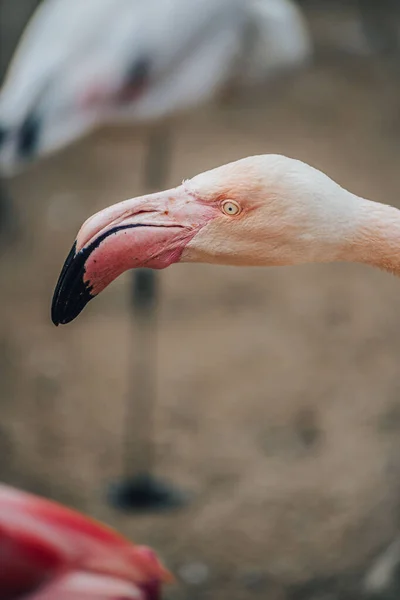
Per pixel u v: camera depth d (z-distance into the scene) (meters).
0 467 7.07
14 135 7.29
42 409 7.76
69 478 7.00
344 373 8.27
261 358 8.46
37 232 10.55
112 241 3.42
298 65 8.50
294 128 12.84
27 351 8.57
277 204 3.38
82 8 7.53
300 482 6.95
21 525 4.18
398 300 9.45
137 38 7.43
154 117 7.62
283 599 5.90
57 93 7.30
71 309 3.43
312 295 9.51
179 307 9.23
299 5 15.90
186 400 7.89
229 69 7.86
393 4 16.11
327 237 3.39
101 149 12.34
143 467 7.06
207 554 6.31
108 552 4.28
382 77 14.34
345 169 11.82
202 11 7.65
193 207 3.45
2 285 9.62
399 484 6.73
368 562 6.11
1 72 12.72
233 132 12.63
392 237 3.39
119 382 8.11
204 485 6.96
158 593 4.32
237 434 7.49
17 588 4.11
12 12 13.73
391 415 7.64
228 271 9.92
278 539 6.41
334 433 7.48
